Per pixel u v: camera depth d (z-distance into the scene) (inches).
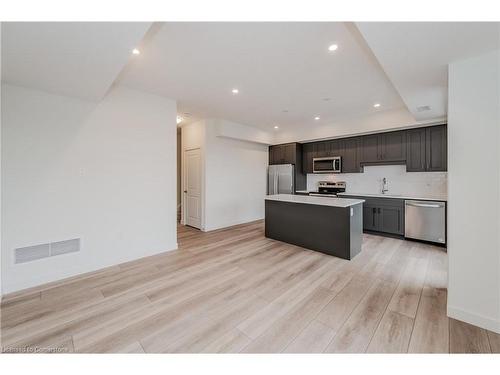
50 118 100.3
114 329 68.9
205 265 119.5
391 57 71.3
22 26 55.7
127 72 106.4
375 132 181.9
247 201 235.3
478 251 69.1
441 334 66.2
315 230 141.6
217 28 73.6
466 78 70.3
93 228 113.1
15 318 74.2
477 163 68.6
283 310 78.8
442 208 146.9
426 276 105.4
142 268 115.7
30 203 96.1
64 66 77.0
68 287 95.7
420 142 163.6
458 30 57.4
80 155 108.7
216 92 132.3
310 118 190.9
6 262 90.8
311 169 232.5
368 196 182.9
